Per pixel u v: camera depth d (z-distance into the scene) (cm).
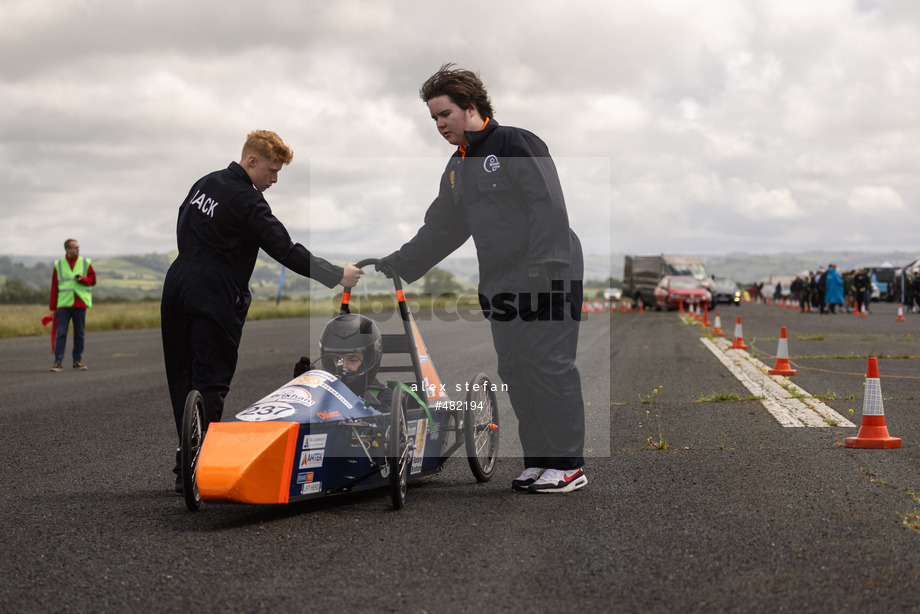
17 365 1603
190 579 386
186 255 559
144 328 3256
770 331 2358
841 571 376
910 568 378
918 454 648
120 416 924
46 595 369
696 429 774
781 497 514
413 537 446
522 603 348
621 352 1686
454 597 356
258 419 480
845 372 1252
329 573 390
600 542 430
